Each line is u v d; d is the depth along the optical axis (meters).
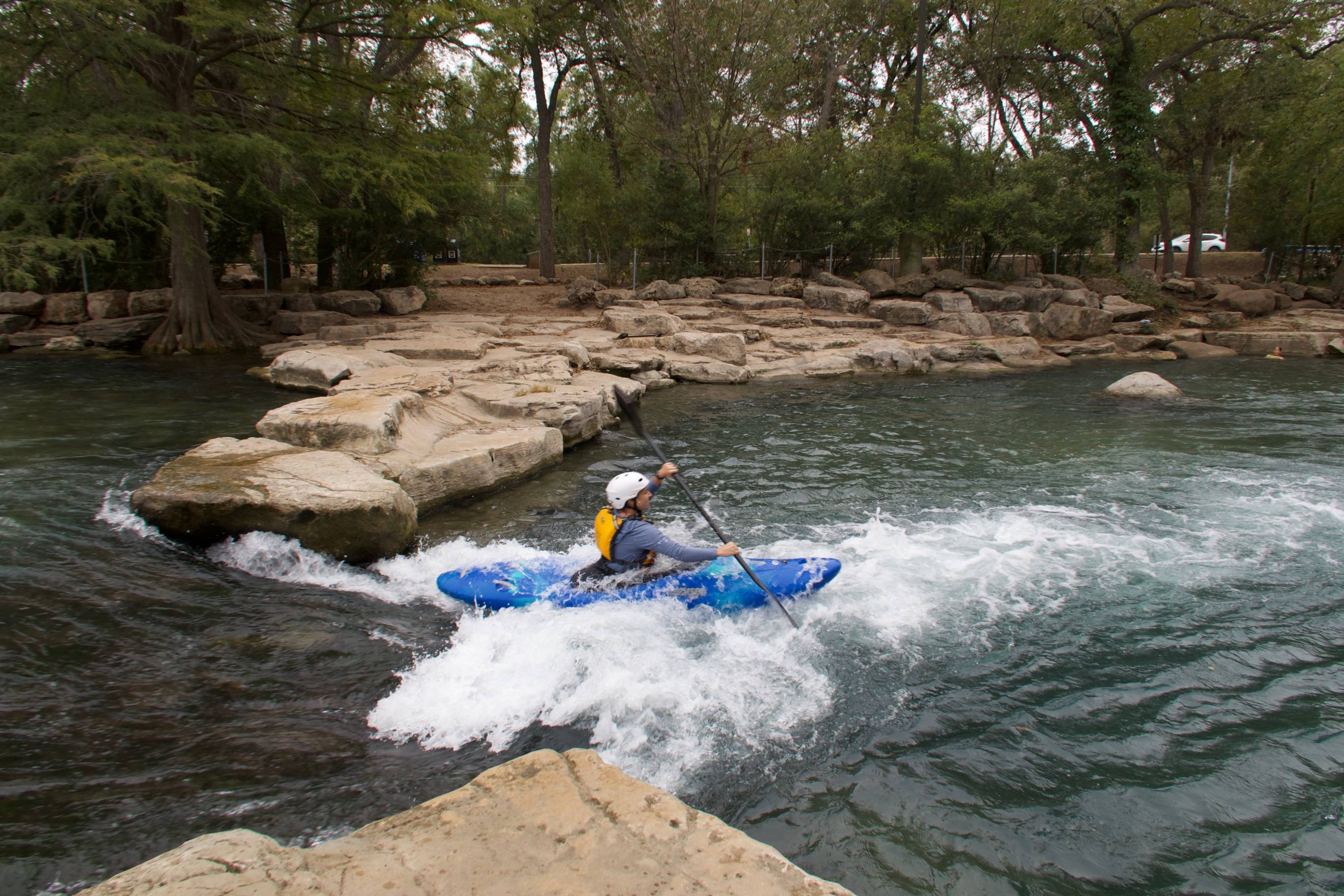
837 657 4.35
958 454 8.79
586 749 2.87
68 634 4.22
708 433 9.88
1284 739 3.57
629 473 4.82
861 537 6.21
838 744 3.56
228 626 4.47
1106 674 4.15
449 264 31.58
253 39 13.31
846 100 27.70
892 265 22.83
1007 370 15.80
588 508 6.87
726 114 19.81
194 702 3.72
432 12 13.08
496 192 34.25
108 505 6.15
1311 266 28.33
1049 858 2.86
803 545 6.04
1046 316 18.44
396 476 6.48
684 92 19.73
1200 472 7.98
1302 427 10.05
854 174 21.14
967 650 4.43
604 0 20.23
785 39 19.48
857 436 9.70
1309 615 4.80
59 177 12.27
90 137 11.89
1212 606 4.94
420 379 9.16
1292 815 3.08
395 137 15.78
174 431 8.69
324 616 4.68
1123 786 3.26
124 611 4.53
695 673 4.16
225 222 17.59
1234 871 2.80
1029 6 20.45
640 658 4.27
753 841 2.26
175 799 3.03
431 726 3.65
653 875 2.11
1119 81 21.59
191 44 13.41
